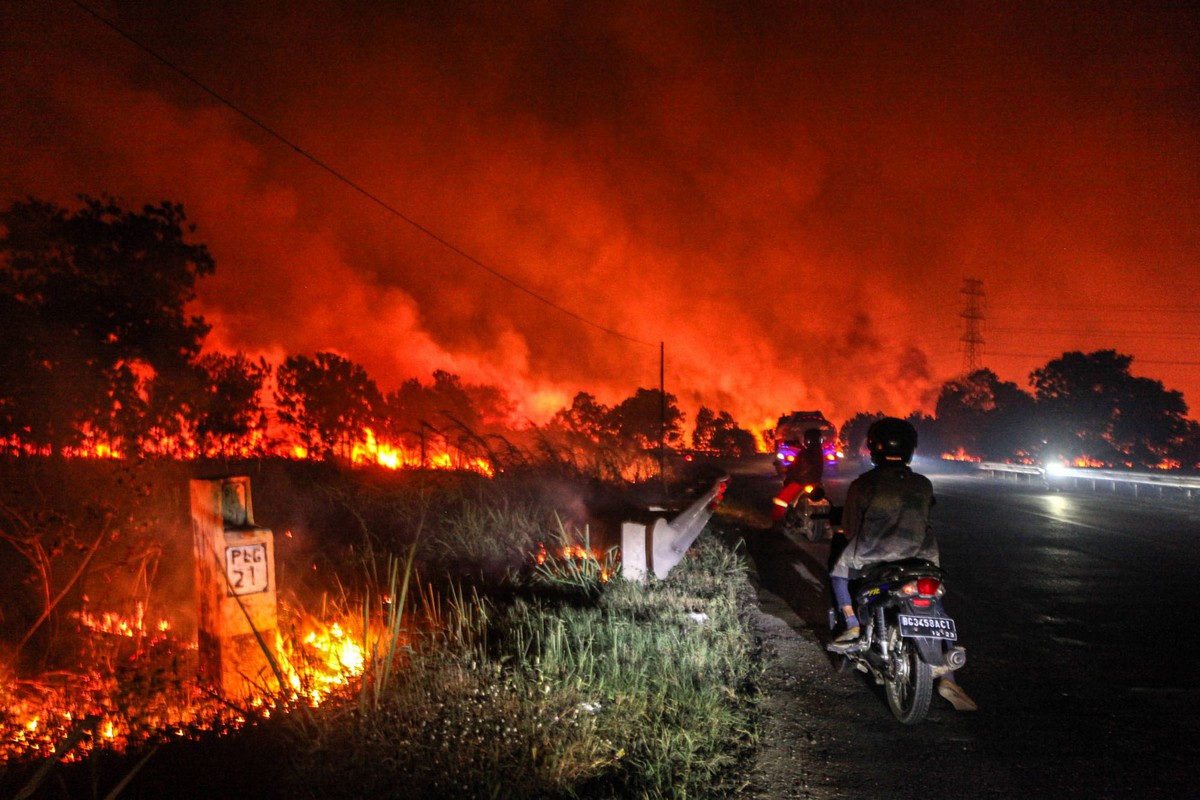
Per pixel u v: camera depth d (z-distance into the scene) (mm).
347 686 4754
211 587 5031
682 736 4621
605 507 12125
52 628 6605
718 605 7602
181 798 3883
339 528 10219
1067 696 5859
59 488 8969
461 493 11680
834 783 4438
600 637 6086
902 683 5363
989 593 9039
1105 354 43688
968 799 4293
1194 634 7445
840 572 5793
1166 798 4328
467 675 4844
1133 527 14453
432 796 3688
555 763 4043
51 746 4656
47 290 13961
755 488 21375
